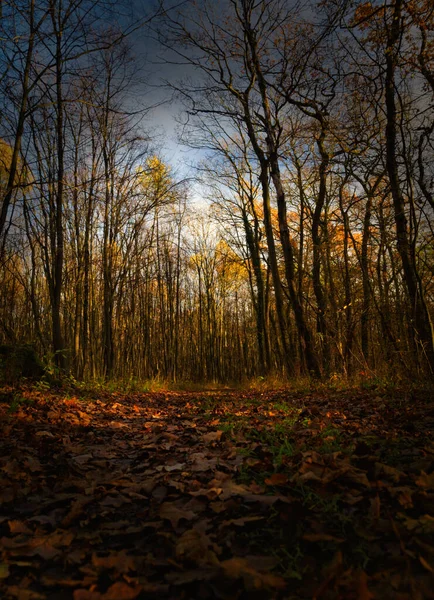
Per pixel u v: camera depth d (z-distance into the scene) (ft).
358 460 10.11
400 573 5.67
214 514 8.44
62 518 8.79
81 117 47.01
